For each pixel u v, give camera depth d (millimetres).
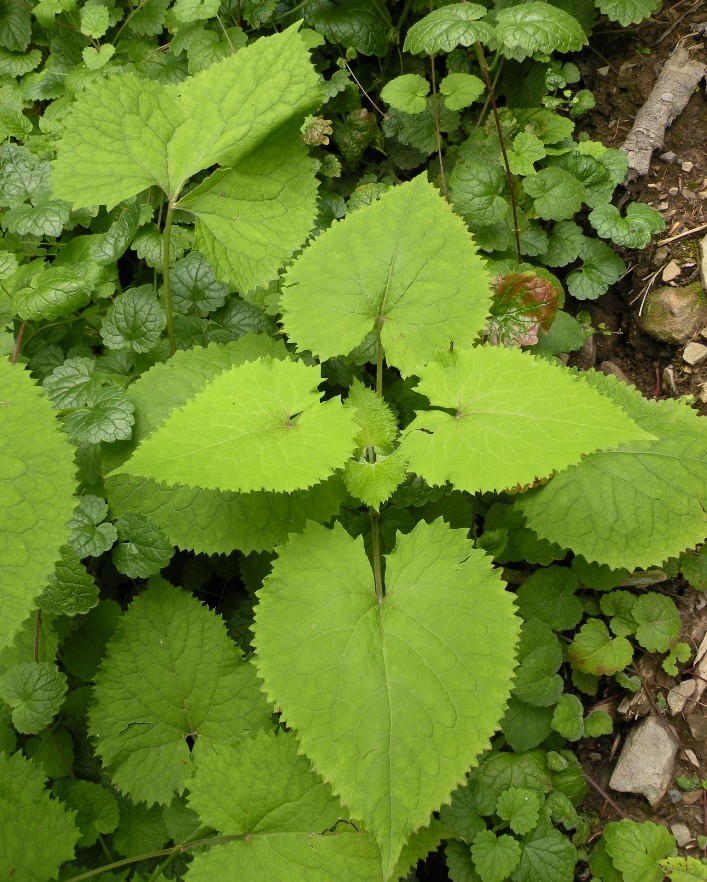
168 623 537
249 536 510
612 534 533
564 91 708
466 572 469
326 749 438
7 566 427
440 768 434
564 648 611
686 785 580
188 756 525
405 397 602
